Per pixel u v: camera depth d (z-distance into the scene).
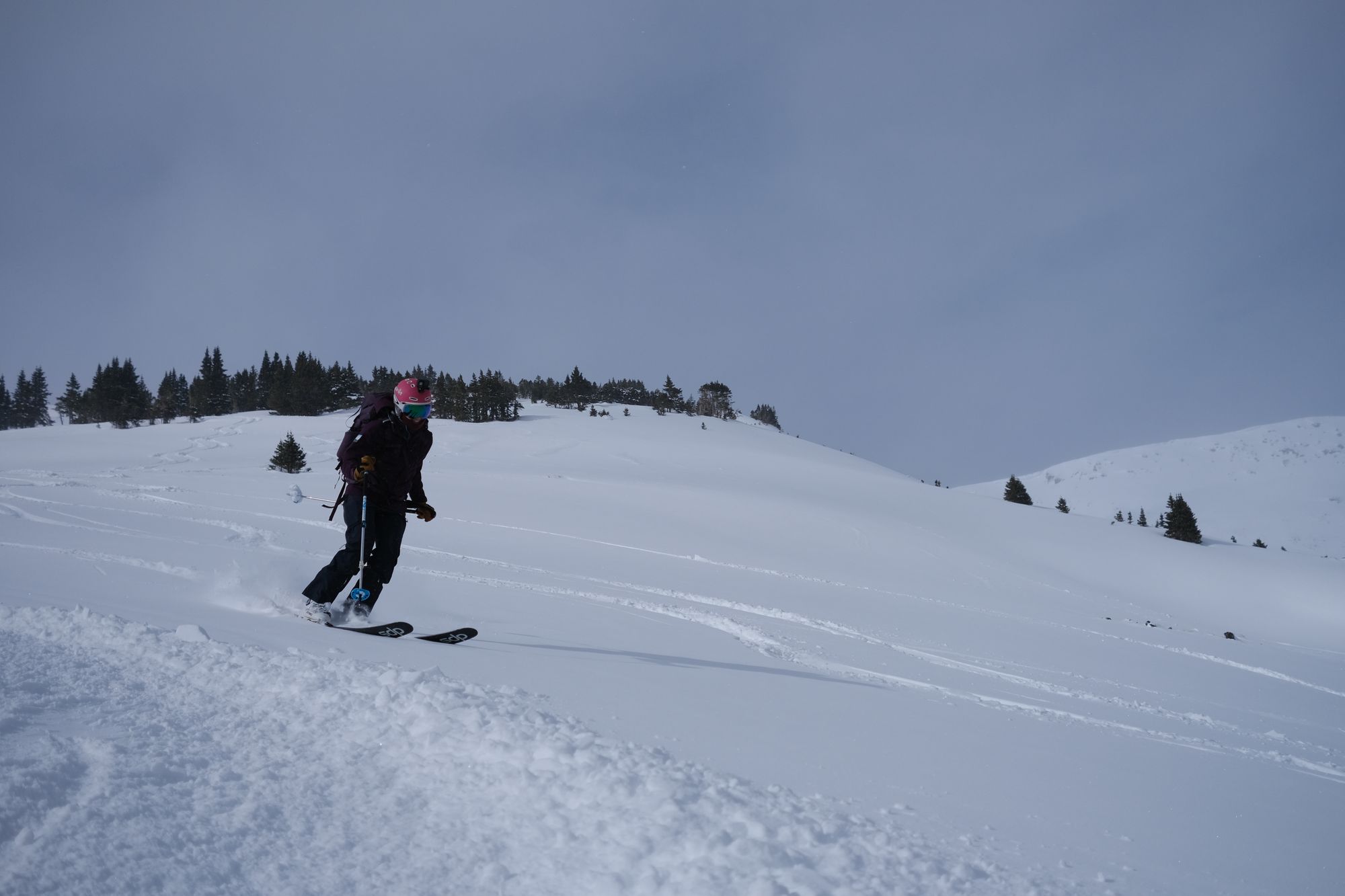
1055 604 20.06
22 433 67.94
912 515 33.16
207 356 103.44
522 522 21.69
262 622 3.82
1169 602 24.52
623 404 117.12
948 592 18.80
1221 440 199.62
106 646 2.64
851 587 16.31
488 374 82.31
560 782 1.78
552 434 63.78
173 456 50.34
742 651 5.72
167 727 1.97
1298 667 12.90
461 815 1.67
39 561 5.56
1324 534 135.50
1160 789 2.55
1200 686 8.83
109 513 12.33
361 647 3.36
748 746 2.43
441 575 9.09
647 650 4.82
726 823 1.62
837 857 1.51
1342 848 2.07
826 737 2.73
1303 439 187.25
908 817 1.89
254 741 1.98
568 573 11.87
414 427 4.59
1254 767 3.54
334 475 32.03
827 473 48.50
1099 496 181.88
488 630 4.71
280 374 93.25
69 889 1.24
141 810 1.51
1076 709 5.35
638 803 1.68
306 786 1.75
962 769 2.49
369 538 4.45
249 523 13.09
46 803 1.48
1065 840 1.87
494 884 1.41
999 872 1.57
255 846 1.47
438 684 2.44
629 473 43.78
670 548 19.75
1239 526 145.50
